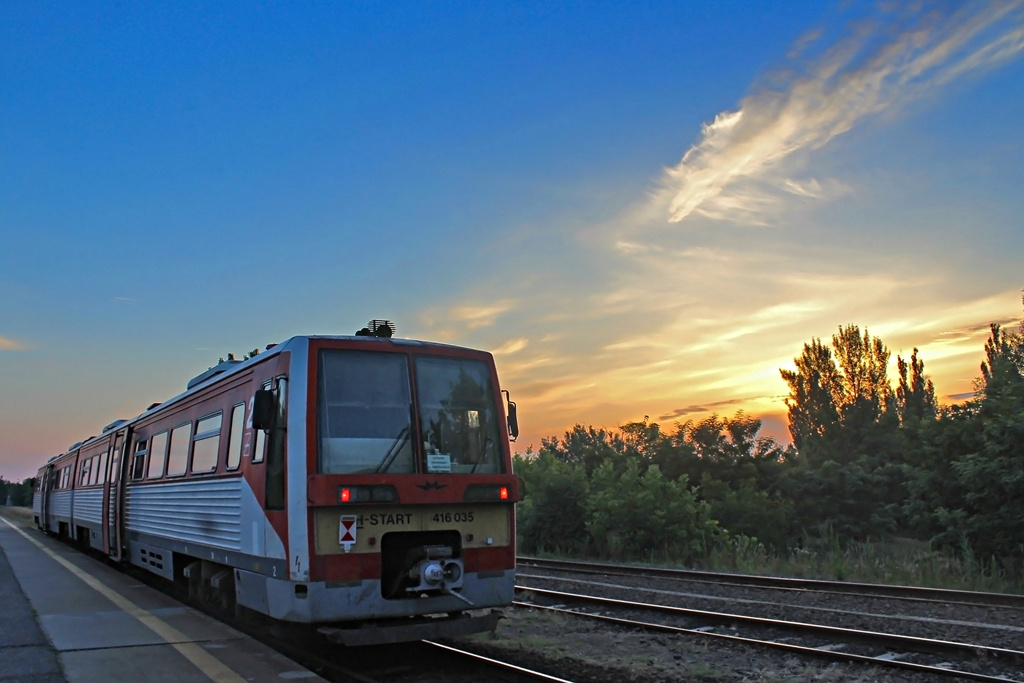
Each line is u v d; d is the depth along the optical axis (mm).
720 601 13172
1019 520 19828
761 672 8180
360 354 8547
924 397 55062
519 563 21531
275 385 8531
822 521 34438
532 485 29828
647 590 14641
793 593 14031
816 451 41000
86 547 22750
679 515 25016
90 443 21109
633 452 37344
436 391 8820
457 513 8539
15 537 28688
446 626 8156
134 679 6980
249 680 6980
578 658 8828
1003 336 34969
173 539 11938
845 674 8117
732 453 36219
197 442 11242
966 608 12000
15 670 7266
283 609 7883
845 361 54094
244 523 8953
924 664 8516
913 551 23141
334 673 8367
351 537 7871
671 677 7977
